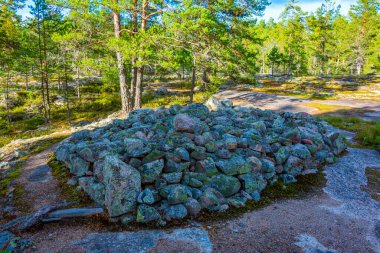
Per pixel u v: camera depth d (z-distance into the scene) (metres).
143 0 17.39
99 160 7.78
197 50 19.00
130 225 6.22
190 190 7.21
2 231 6.07
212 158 8.30
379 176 10.25
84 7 16.36
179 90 45.69
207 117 11.56
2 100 36.72
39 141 16.34
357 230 6.41
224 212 7.01
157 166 7.21
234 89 47.84
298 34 62.25
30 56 26.61
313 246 5.69
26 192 8.37
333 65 81.31
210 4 19.59
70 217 6.46
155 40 16.95
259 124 10.80
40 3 24.50
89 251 5.32
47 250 5.34
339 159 11.98
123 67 19.22
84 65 18.31
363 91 44.31
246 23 22.38
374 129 17.41
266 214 7.09
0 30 23.50
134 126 10.78
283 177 9.28
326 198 8.23
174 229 6.14
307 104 33.47
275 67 85.75
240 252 5.41
